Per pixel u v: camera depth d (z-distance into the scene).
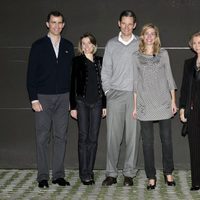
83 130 8.14
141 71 7.85
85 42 8.09
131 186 8.19
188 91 7.82
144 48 7.86
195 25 8.80
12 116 9.11
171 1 8.79
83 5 8.87
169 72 7.89
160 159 9.05
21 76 9.03
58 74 8.13
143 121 7.92
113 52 8.04
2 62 9.02
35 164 9.18
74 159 9.14
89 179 8.27
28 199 7.61
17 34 8.96
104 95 8.19
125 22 7.94
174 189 8.01
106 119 8.48
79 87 8.08
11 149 9.17
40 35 8.95
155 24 8.83
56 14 8.06
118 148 8.27
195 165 7.89
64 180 8.30
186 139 9.01
